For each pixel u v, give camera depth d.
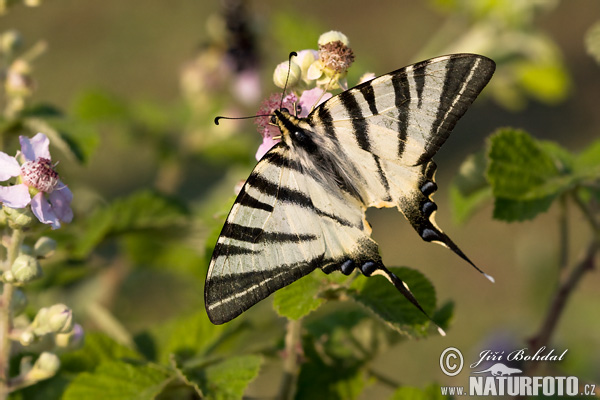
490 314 1.88
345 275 1.03
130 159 2.25
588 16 3.07
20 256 1.02
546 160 1.06
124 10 2.96
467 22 1.37
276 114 1.04
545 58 1.29
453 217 1.08
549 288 1.20
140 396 1.03
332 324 1.06
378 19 2.98
